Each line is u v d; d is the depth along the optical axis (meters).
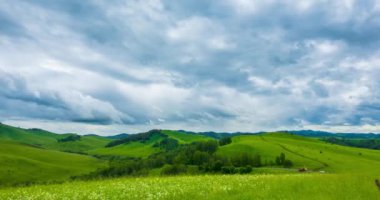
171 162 188.75
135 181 27.55
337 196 20.05
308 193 20.84
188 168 165.38
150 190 21.64
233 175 32.72
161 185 24.05
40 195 20.31
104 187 23.38
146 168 168.50
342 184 23.53
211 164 161.25
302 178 26.52
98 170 170.88
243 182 25.16
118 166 166.00
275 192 21.02
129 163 170.88
